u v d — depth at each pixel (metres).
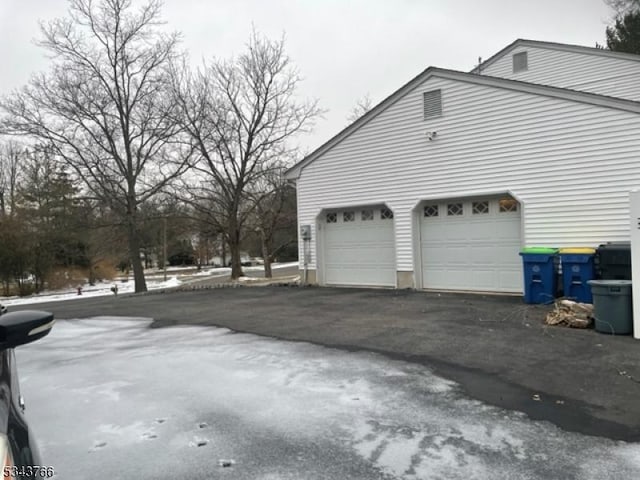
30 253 26.06
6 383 2.01
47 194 25.91
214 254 54.78
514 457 2.95
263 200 23.34
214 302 11.03
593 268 8.06
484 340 6.02
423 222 11.62
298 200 13.88
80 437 3.44
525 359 5.10
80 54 19.81
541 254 8.62
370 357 5.41
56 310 11.52
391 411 3.77
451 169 10.92
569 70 13.86
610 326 6.08
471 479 2.70
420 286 11.62
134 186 21.69
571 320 6.56
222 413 3.82
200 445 3.25
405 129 11.66
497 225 10.51
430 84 11.23
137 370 5.19
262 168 22.45
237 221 22.50
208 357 5.62
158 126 21.05
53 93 19.44
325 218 13.59
